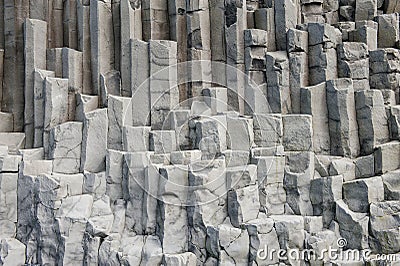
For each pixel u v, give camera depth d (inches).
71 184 270.1
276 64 294.7
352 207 261.4
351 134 283.3
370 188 258.2
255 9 320.5
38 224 267.3
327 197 263.1
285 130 281.6
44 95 294.8
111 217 265.7
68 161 283.1
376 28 311.1
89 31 315.0
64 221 260.7
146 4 313.7
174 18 312.5
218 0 310.3
